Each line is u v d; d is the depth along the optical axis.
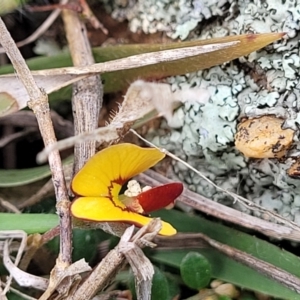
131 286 0.15
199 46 0.15
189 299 0.15
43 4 0.18
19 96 0.16
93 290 0.14
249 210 0.17
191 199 0.17
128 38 0.19
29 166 0.19
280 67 0.16
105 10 0.19
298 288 0.15
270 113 0.15
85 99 0.16
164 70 0.17
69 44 0.18
